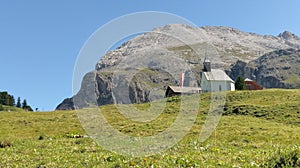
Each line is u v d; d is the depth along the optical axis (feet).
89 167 49.57
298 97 202.80
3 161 56.75
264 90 245.65
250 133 114.52
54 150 71.05
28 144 86.02
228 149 65.57
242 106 187.93
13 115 210.59
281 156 45.73
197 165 46.32
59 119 186.19
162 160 51.44
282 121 152.35
